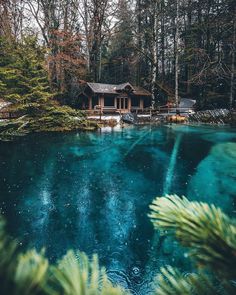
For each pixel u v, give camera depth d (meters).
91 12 41.50
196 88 43.25
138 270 6.37
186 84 44.94
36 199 10.40
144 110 36.84
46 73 29.81
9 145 19.11
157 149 18.27
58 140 21.05
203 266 0.69
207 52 39.62
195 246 0.71
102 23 41.53
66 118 25.94
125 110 37.34
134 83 49.00
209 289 0.67
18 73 24.02
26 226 8.39
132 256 6.93
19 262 0.48
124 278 6.13
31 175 13.09
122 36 47.50
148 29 41.62
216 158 15.65
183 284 0.70
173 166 14.51
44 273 0.48
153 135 23.38
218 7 37.00
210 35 39.59
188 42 44.06
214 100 37.91
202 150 17.67
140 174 13.40
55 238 7.78
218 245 0.70
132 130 26.14
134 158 16.17
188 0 40.03
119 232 8.15
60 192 11.13
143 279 6.07
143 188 11.64
